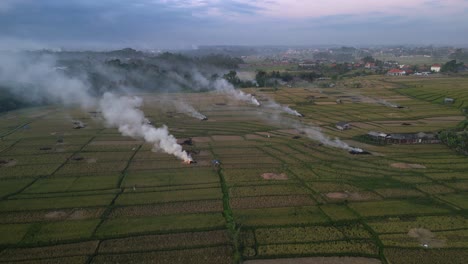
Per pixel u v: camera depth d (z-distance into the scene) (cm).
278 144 9819
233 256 4653
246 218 5638
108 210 5900
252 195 6481
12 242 4934
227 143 9938
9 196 6412
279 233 5209
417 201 6278
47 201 6216
